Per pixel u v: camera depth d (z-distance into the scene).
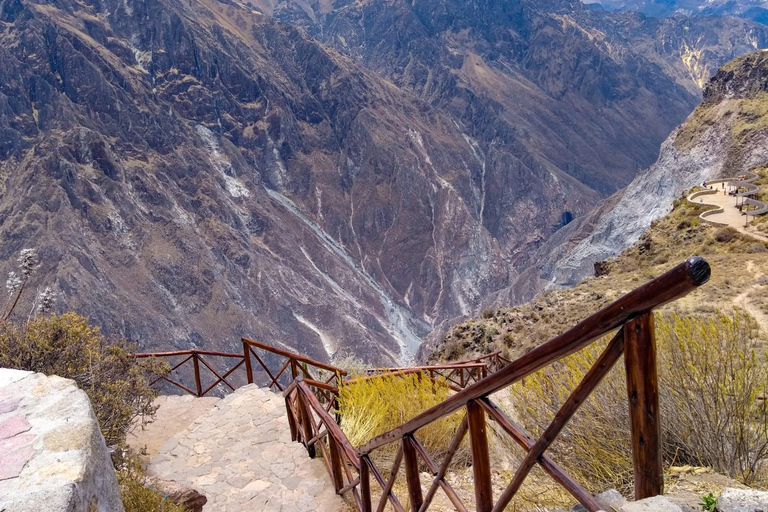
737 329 4.63
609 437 4.29
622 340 2.16
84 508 2.82
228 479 7.68
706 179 128.00
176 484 6.81
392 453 7.81
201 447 8.76
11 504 2.60
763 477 3.87
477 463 3.04
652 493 2.23
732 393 4.05
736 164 122.56
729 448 4.11
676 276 1.83
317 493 7.06
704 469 3.99
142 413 8.41
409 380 8.92
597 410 4.40
